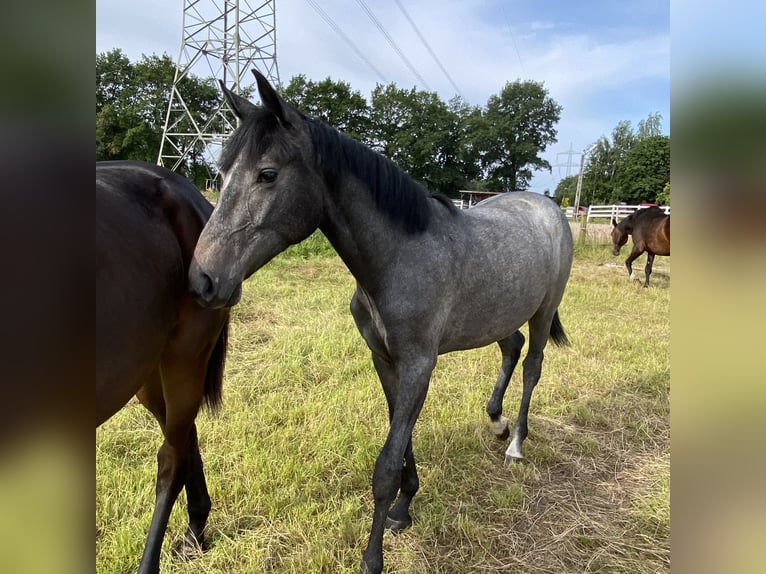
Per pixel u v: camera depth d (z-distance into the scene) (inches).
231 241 63.6
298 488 98.3
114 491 92.9
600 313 253.9
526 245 102.2
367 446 110.7
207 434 113.0
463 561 85.2
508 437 126.2
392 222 76.3
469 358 172.6
